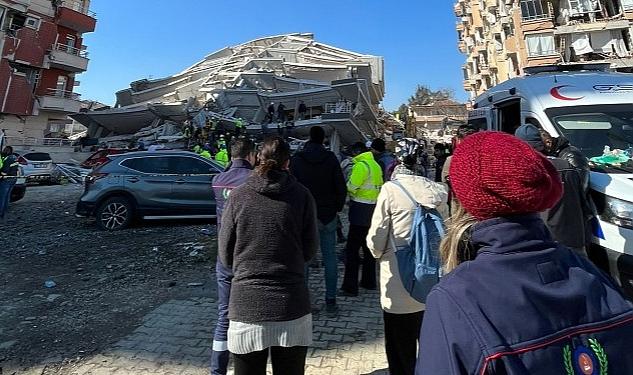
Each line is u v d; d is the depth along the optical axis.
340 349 3.46
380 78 43.03
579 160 3.34
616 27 28.27
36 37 33.22
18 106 32.06
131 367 3.20
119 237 7.95
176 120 35.12
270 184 2.24
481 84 46.22
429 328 1.00
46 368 3.21
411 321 2.69
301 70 41.19
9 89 31.31
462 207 1.15
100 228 8.51
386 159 6.03
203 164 9.45
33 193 15.80
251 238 2.19
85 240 7.71
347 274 4.84
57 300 4.74
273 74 36.44
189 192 9.08
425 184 2.79
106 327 3.99
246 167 3.37
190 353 3.43
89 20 37.84
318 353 3.40
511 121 6.07
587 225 3.30
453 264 1.16
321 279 5.45
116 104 46.91
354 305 4.47
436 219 2.59
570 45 29.67
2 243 7.48
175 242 7.50
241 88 34.28
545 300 0.94
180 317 4.19
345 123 27.22
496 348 0.88
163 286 5.21
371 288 5.01
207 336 3.75
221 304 2.92
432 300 1.03
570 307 0.95
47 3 34.28
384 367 3.17
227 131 26.95
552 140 3.53
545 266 0.99
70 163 30.08
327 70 40.41
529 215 1.05
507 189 1.01
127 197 8.63
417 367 1.01
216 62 50.50
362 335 3.73
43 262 6.32
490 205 1.04
